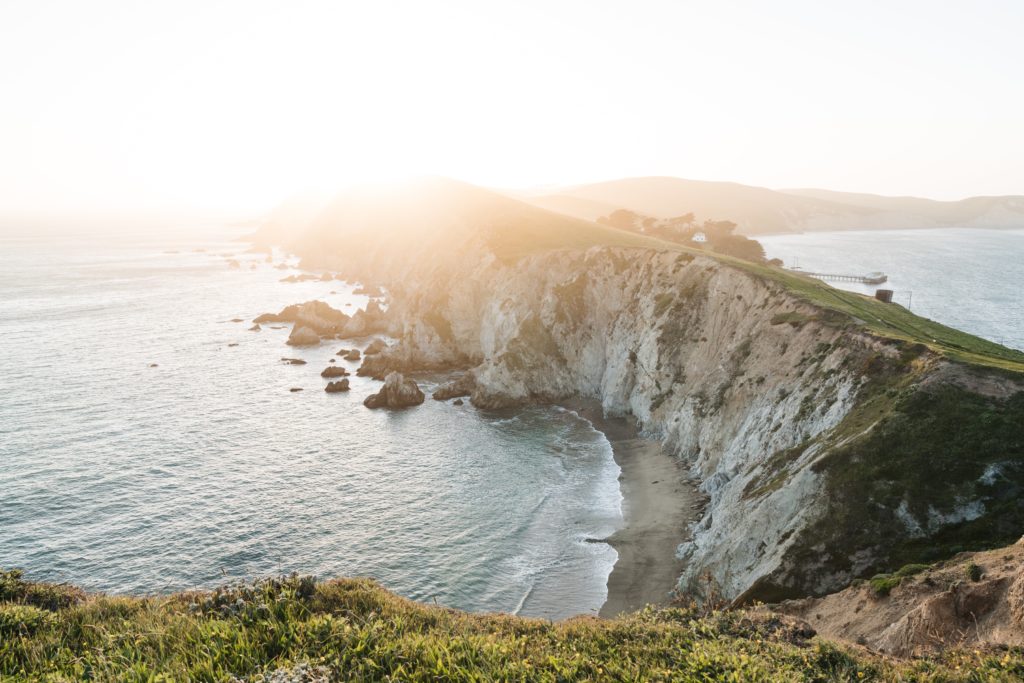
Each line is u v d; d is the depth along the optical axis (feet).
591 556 144.25
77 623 46.32
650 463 193.77
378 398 252.21
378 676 40.29
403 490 177.58
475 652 44.01
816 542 106.32
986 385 121.60
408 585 133.18
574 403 260.01
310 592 52.44
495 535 153.38
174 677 36.60
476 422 236.63
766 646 54.13
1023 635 56.80
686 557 138.72
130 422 225.15
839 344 163.12
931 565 88.12
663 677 43.96
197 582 133.49
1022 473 102.47
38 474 181.47
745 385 185.57
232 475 185.06
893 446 115.03
